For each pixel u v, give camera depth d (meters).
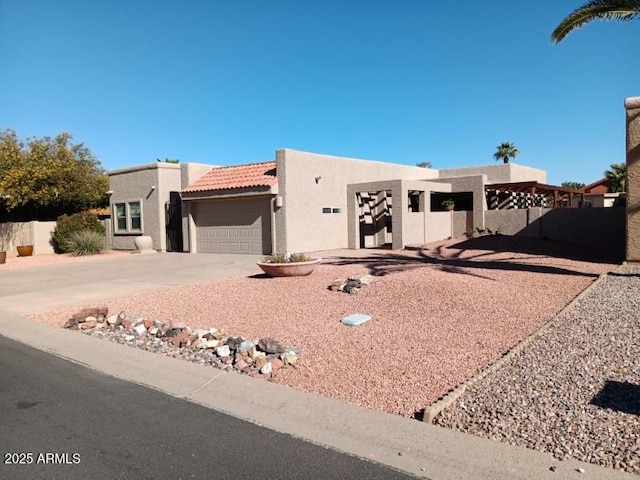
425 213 22.61
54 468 3.79
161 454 4.00
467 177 23.89
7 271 18.34
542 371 5.52
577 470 3.51
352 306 9.14
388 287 10.30
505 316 8.09
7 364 6.63
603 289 10.00
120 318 8.67
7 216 31.42
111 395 5.38
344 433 4.31
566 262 14.60
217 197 21.45
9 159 28.12
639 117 13.19
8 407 5.04
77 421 4.67
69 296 12.05
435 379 5.48
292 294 10.52
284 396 5.16
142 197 25.44
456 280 10.64
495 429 4.20
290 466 3.78
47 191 28.11
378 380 5.52
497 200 28.34
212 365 6.29
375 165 25.48
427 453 3.89
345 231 23.17
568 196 32.81
